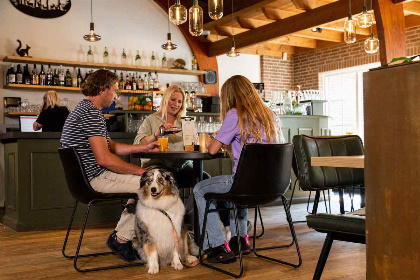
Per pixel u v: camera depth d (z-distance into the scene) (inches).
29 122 238.2
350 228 68.6
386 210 52.2
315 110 243.8
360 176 132.9
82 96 276.1
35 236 152.6
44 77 258.2
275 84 352.8
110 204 180.2
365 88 54.4
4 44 254.2
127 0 294.2
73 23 275.6
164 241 103.3
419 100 48.5
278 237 142.0
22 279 100.2
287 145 99.9
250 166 95.7
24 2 260.1
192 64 313.7
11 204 174.2
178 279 97.9
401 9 209.0
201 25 140.1
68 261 116.1
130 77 293.9
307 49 344.5
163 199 101.9
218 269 103.4
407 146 49.8
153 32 303.0
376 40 182.4
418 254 48.9
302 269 104.3
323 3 243.8
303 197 228.8
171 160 133.4
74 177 104.3
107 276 101.4
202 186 107.0
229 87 108.6
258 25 280.8
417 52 275.3
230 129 104.1
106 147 108.3
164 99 137.6
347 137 135.6
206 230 108.8
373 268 53.9
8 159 178.1
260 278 97.7
